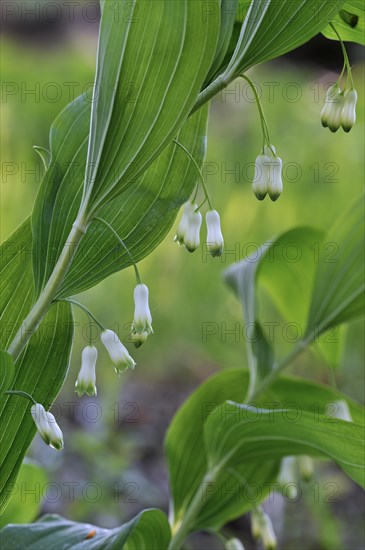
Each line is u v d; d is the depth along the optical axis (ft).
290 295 2.61
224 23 1.90
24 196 5.41
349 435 2.06
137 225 2.00
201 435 2.41
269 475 2.39
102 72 1.86
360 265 2.32
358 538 3.62
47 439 1.89
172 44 1.82
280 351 4.99
